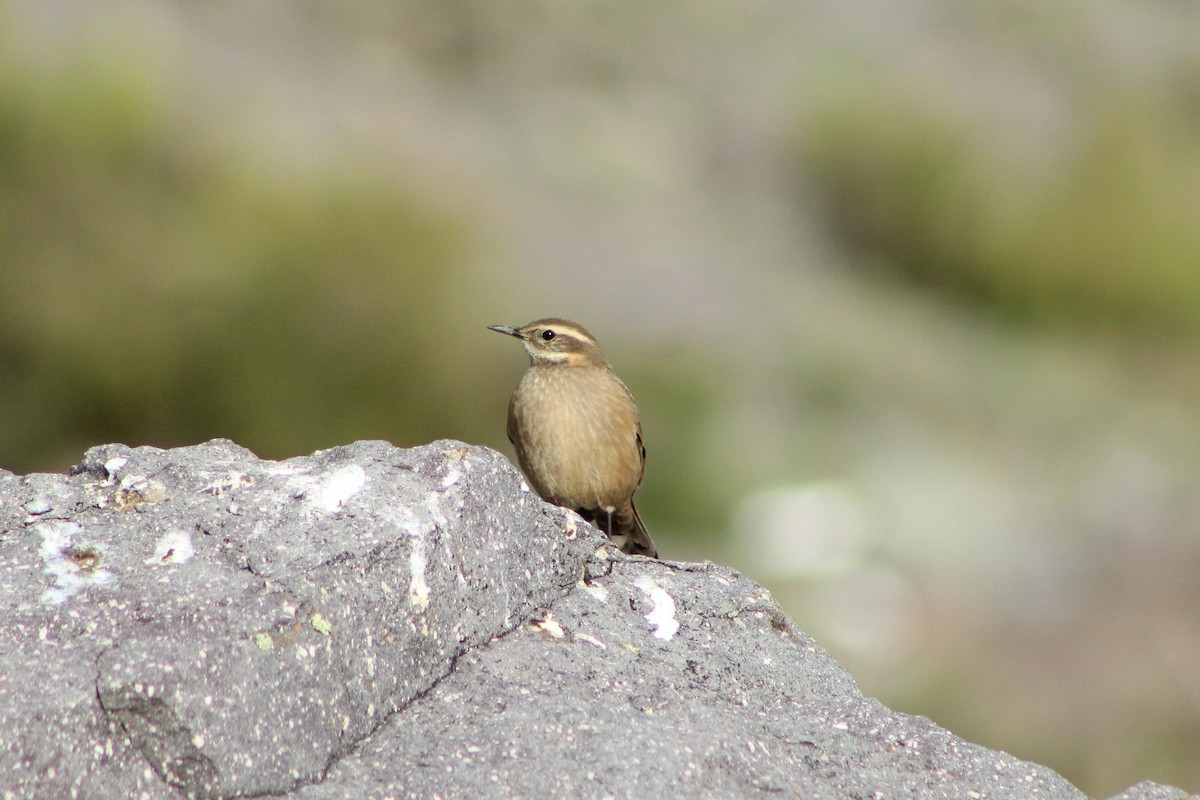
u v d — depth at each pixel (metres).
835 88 28.83
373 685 4.79
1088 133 27.66
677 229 24.66
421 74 27.00
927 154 26.56
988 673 15.66
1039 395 22.23
